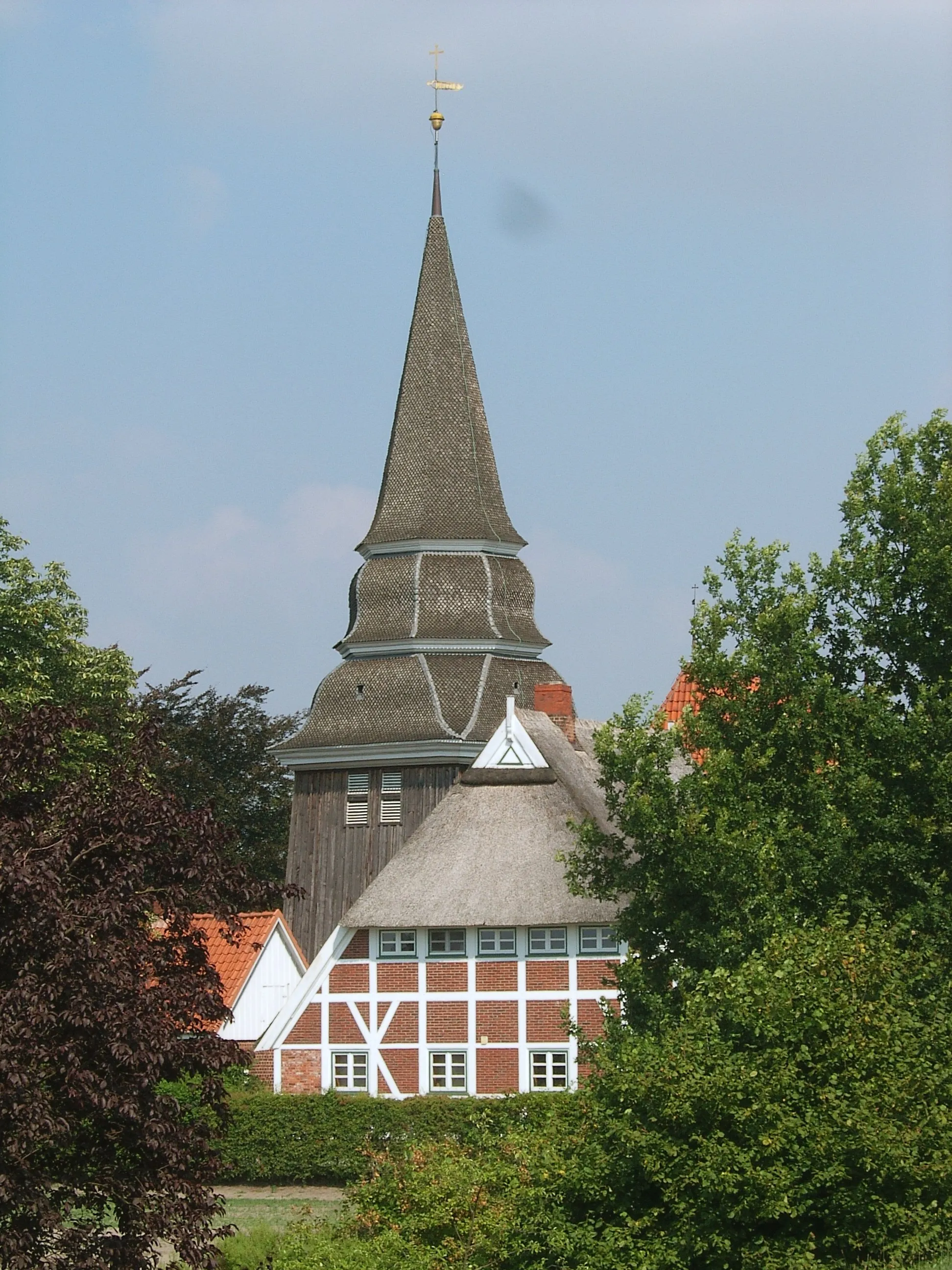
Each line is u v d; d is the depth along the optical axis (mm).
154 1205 61781
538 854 144625
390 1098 139500
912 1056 68688
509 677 192500
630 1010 93750
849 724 93938
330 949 147250
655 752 96375
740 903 90062
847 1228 65250
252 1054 65312
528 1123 86000
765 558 98625
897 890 89938
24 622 151375
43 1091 58438
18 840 61531
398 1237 74688
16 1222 58969
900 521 95812
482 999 142500
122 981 60094
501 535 199750
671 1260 65438
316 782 190875
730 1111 65125
